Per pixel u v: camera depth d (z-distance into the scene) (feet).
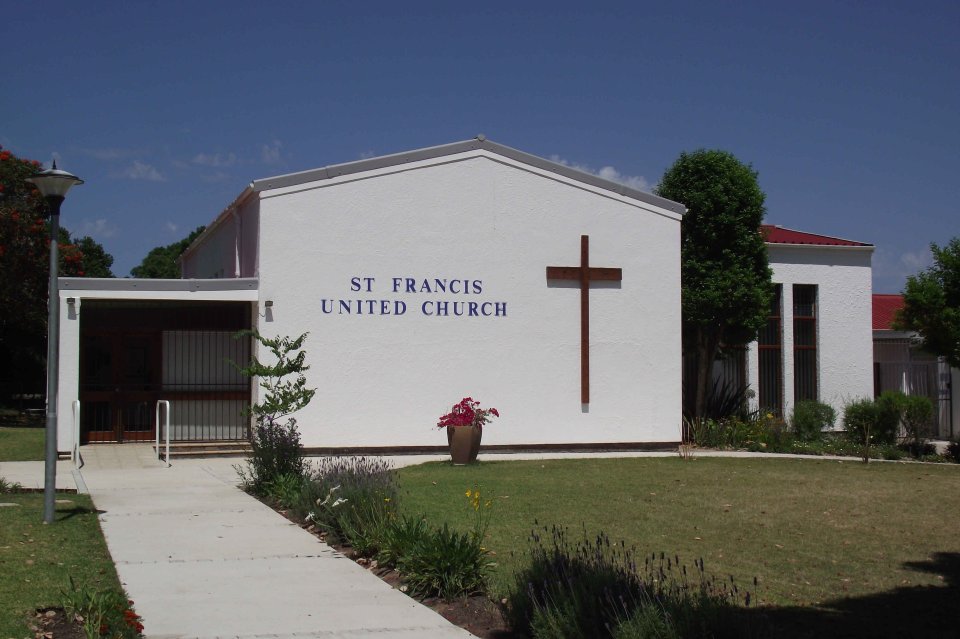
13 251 94.94
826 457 68.33
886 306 103.55
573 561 24.17
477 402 60.75
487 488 47.98
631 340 70.64
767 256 76.79
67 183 37.93
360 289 64.95
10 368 123.95
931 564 31.30
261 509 41.34
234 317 69.21
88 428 67.00
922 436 74.90
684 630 19.30
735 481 51.78
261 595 26.71
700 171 75.15
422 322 66.23
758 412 78.07
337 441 64.03
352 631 23.38
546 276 68.90
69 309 60.08
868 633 23.34
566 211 69.46
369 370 64.95
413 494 45.60
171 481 50.49
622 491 47.32
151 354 68.03
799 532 36.76
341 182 64.75
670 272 71.56
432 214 66.69
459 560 27.12
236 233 70.90
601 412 69.77
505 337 67.92
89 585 26.71
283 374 50.29
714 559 31.89
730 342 75.87
